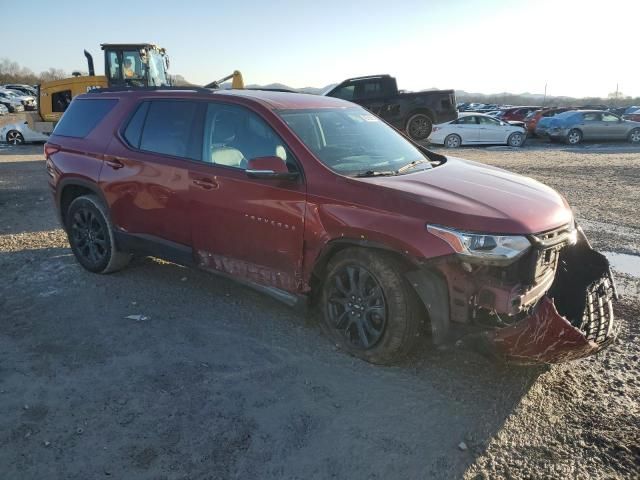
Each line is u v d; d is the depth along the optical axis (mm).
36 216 8133
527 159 16156
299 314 4273
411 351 3574
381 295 3445
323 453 2791
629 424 3006
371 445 2852
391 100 19812
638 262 5777
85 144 5199
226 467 2689
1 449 2793
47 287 5031
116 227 5000
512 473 2652
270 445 2848
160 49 17609
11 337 4027
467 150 19672
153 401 3217
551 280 3490
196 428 2977
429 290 3201
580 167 13891
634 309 4520
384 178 3674
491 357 3119
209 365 3627
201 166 4273
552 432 2953
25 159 15695
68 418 3055
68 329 4160
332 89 19781
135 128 4859
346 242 3484
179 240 4531
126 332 4105
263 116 4043
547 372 3549
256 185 3898
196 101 4484
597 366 3627
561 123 22766
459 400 3244
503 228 3076
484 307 3133
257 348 3863
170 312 4473
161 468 2676
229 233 4125
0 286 5055
